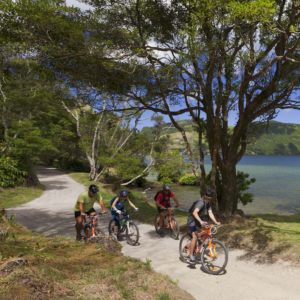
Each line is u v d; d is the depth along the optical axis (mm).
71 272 3865
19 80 24953
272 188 34562
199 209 5500
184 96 10047
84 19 7664
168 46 9484
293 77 8992
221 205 9945
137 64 8336
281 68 9109
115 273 4000
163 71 7719
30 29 7309
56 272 3641
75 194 21281
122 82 9195
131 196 21047
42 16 6785
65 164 51438
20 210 13992
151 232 8938
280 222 8945
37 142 21953
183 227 9102
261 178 49125
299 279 4945
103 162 28984
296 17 7914
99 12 8281
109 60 7668
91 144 32188
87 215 6578
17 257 3740
